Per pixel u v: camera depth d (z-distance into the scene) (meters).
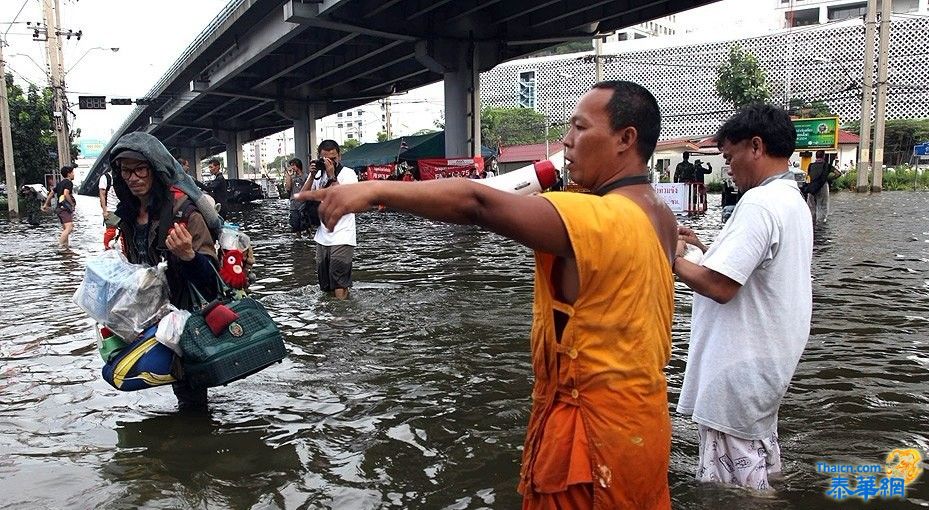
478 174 22.56
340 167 6.89
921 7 63.97
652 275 1.61
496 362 4.61
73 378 4.47
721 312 2.59
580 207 1.52
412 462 3.10
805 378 4.16
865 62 27.36
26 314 6.50
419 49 22.67
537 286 1.71
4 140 22.56
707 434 2.70
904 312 5.87
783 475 2.80
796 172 13.30
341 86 35.66
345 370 4.48
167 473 3.02
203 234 3.52
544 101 69.62
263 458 3.16
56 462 3.15
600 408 1.60
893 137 48.78
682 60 62.44
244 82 33.94
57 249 12.64
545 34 23.36
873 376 4.18
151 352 3.43
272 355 3.61
